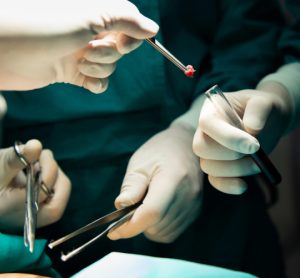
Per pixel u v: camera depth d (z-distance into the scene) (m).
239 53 1.23
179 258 1.15
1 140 1.07
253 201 1.25
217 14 1.28
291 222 1.60
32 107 1.08
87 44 0.72
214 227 1.18
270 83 1.02
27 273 0.84
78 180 1.11
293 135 1.51
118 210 0.85
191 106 1.14
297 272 1.62
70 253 0.79
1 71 0.70
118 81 1.08
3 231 0.95
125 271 0.76
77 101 1.08
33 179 0.87
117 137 1.10
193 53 1.20
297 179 1.56
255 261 1.22
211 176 0.85
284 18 1.37
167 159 0.96
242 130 0.77
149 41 0.75
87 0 0.72
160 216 0.87
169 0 1.14
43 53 0.68
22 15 0.67
